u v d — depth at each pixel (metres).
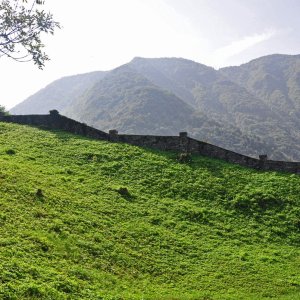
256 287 26.23
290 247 34.22
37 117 58.47
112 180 41.38
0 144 46.56
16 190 30.94
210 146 50.00
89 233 28.06
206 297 23.64
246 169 47.59
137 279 24.50
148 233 31.28
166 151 50.84
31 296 18.33
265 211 39.41
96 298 20.14
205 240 32.81
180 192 41.06
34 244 23.66
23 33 20.42
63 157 45.44
